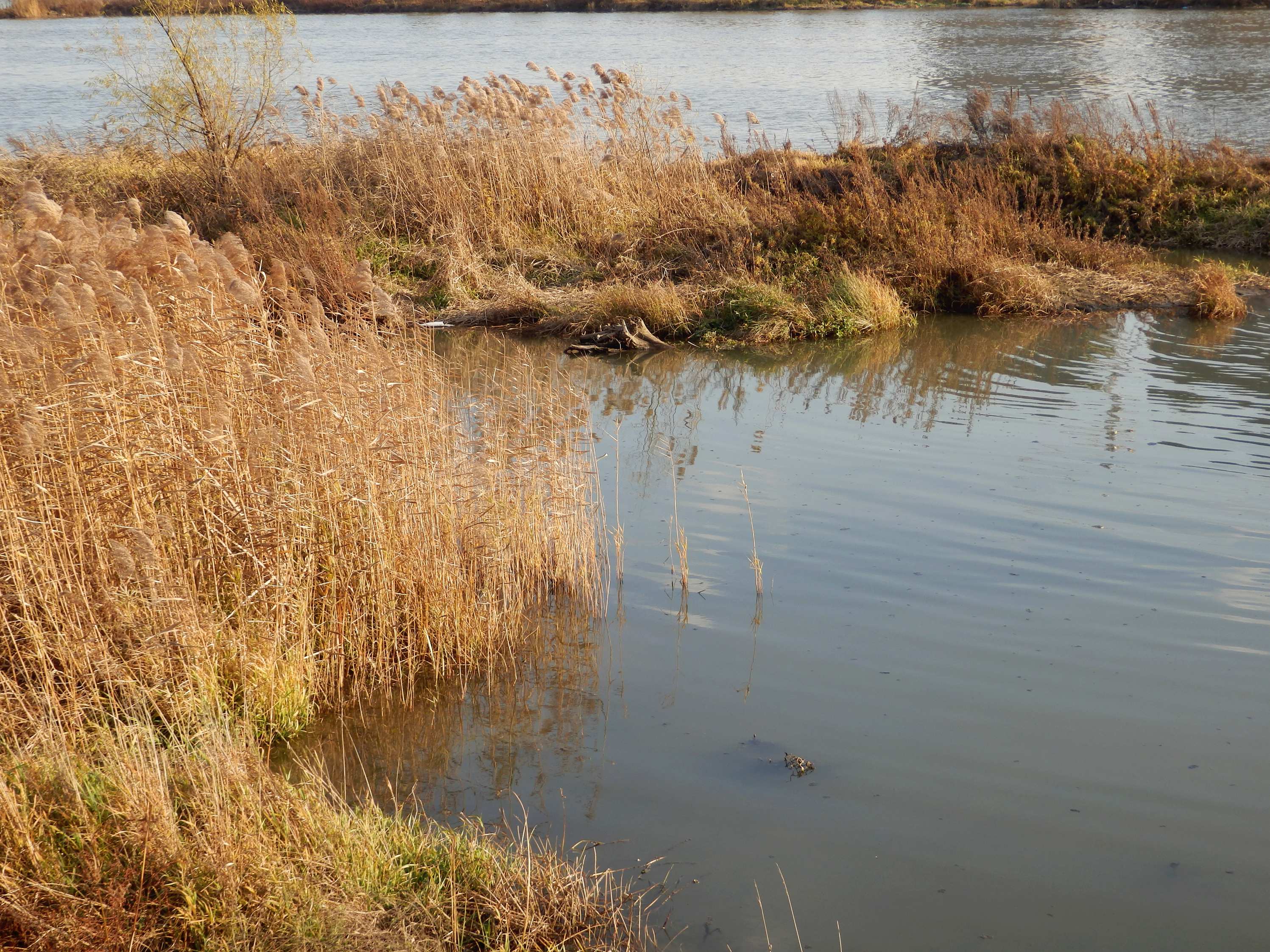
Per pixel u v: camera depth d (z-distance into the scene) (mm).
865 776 5816
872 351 15133
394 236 18453
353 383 7605
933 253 17375
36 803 4496
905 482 10047
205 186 19797
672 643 7340
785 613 7676
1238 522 8969
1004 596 7812
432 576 7336
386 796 5742
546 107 20688
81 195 19328
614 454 10953
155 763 4770
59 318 6340
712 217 18828
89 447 6305
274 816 4840
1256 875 5039
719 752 6086
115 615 6238
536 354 15148
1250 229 20656
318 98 21172
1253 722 6250
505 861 5039
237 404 7426
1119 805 5547
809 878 5035
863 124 28484
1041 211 20797
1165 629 7305
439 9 77812
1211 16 60719
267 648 6477
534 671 7094
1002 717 6340
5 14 68500
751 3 76312
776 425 11891
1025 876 5039
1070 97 34375
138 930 4168
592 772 5918
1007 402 12469
